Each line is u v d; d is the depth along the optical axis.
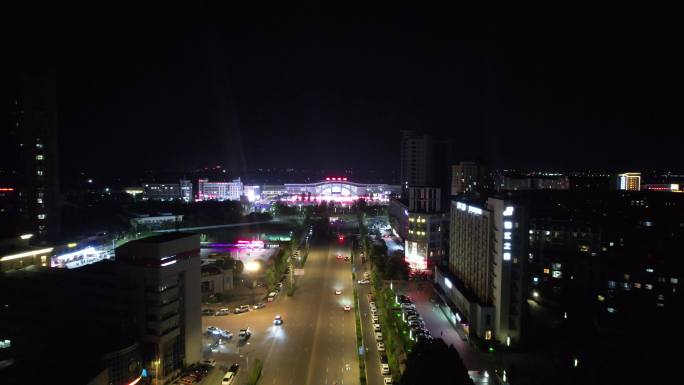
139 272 106.56
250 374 113.81
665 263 151.88
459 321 140.12
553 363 118.06
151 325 106.00
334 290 187.88
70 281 116.50
